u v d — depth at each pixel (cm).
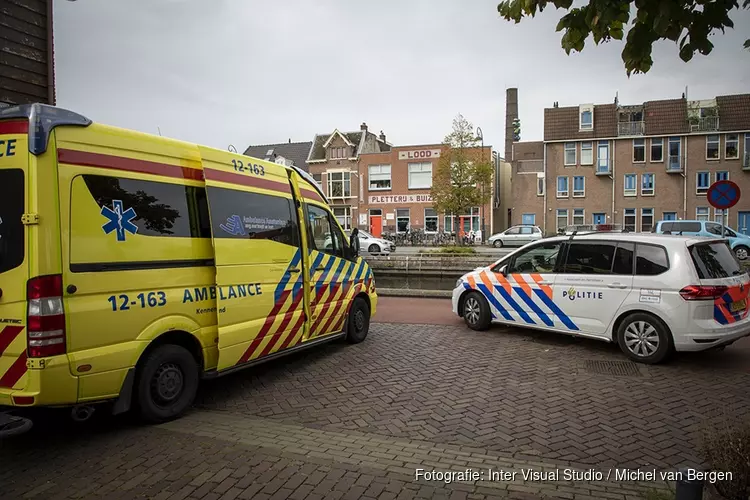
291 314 604
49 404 354
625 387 552
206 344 481
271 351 573
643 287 642
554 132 4028
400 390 545
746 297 646
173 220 452
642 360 645
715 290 604
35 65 603
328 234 707
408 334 840
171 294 443
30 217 347
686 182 3791
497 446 404
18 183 355
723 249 663
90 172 383
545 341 777
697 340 600
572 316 718
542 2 325
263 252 559
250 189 548
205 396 527
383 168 4222
